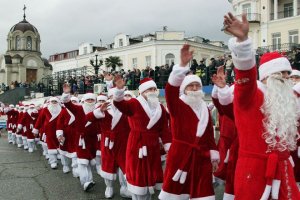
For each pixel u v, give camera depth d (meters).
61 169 10.05
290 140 3.16
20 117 15.50
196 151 4.55
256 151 3.12
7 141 18.75
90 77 23.62
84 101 8.07
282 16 34.06
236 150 5.04
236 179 3.23
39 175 9.21
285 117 3.08
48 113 10.29
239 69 3.00
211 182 4.54
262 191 3.07
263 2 34.44
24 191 7.55
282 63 3.19
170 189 4.57
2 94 34.56
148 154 5.52
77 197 7.00
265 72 3.24
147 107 5.63
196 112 4.64
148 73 17.94
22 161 11.53
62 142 8.90
